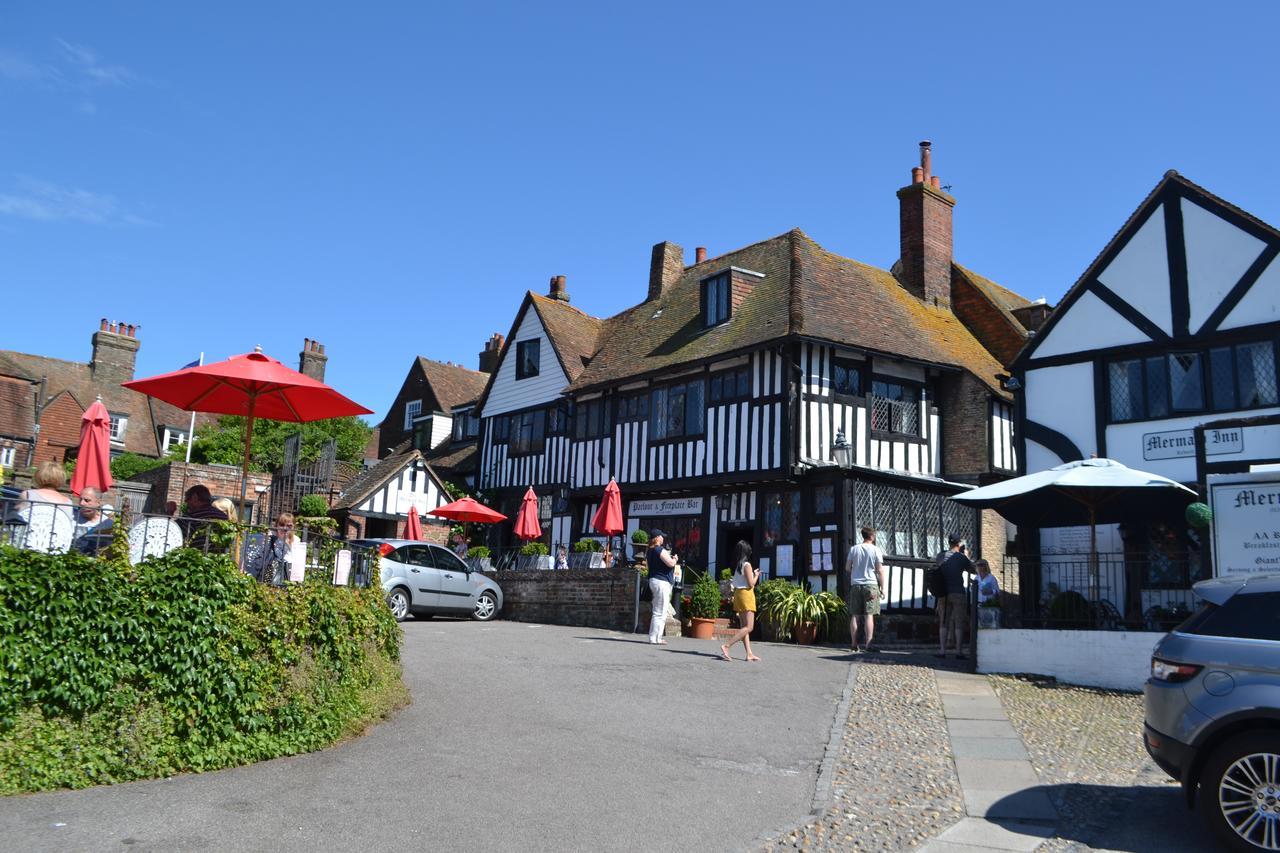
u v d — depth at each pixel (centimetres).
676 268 2744
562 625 1812
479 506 2289
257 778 643
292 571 816
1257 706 539
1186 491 1122
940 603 1350
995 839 578
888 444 2008
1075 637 1112
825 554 1812
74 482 950
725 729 845
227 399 1002
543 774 679
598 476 2375
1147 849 561
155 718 650
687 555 2123
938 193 2489
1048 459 1467
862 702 973
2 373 3222
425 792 627
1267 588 578
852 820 609
